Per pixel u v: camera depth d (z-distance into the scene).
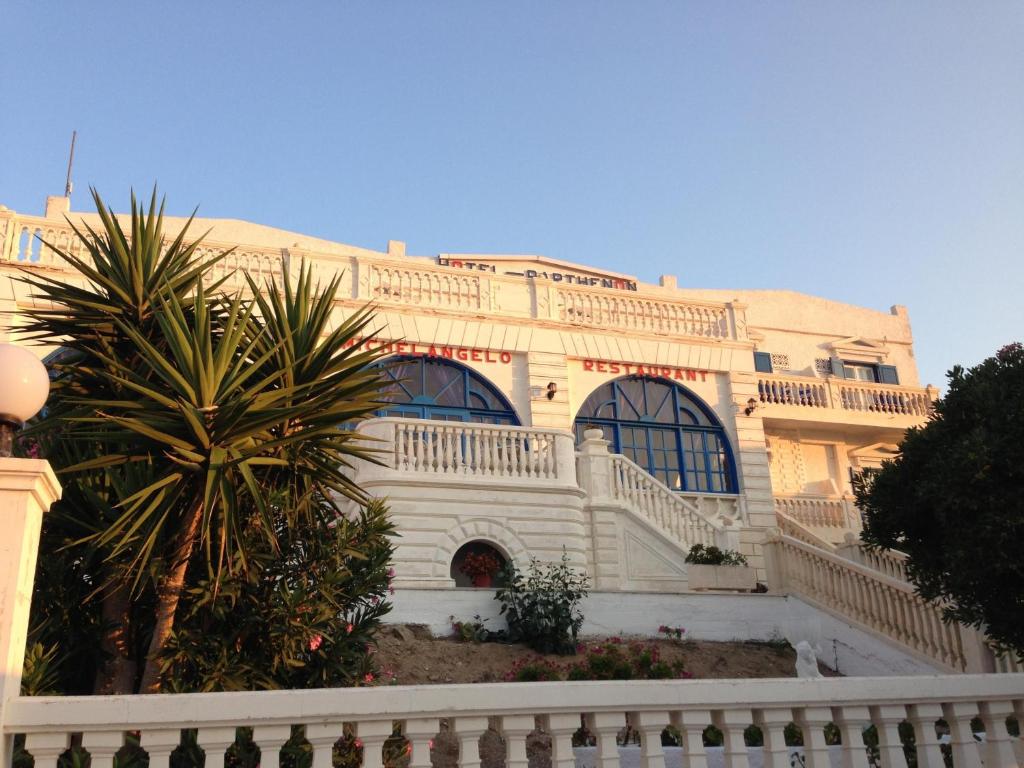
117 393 7.96
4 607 4.37
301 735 6.12
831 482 27.45
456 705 4.95
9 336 17.69
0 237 18.50
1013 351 11.37
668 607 15.77
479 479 17.05
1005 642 10.90
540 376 22.34
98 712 4.43
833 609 16.02
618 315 23.98
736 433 24.08
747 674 14.33
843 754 5.59
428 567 16.25
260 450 7.02
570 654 13.91
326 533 8.12
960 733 5.81
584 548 17.88
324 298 8.33
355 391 7.64
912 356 32.97
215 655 7.29
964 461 10.23
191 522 7.10
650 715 5.29
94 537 6.93
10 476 4.54
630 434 23.19
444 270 22.33
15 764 4.66
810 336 31.72
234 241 26.23
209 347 7.09
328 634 7.81
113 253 8.46
